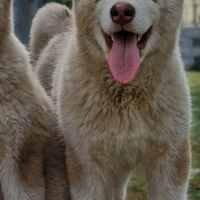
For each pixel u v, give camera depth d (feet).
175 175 23.89
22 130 23.15
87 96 23.36
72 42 25.00
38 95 24.38
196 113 49.55
